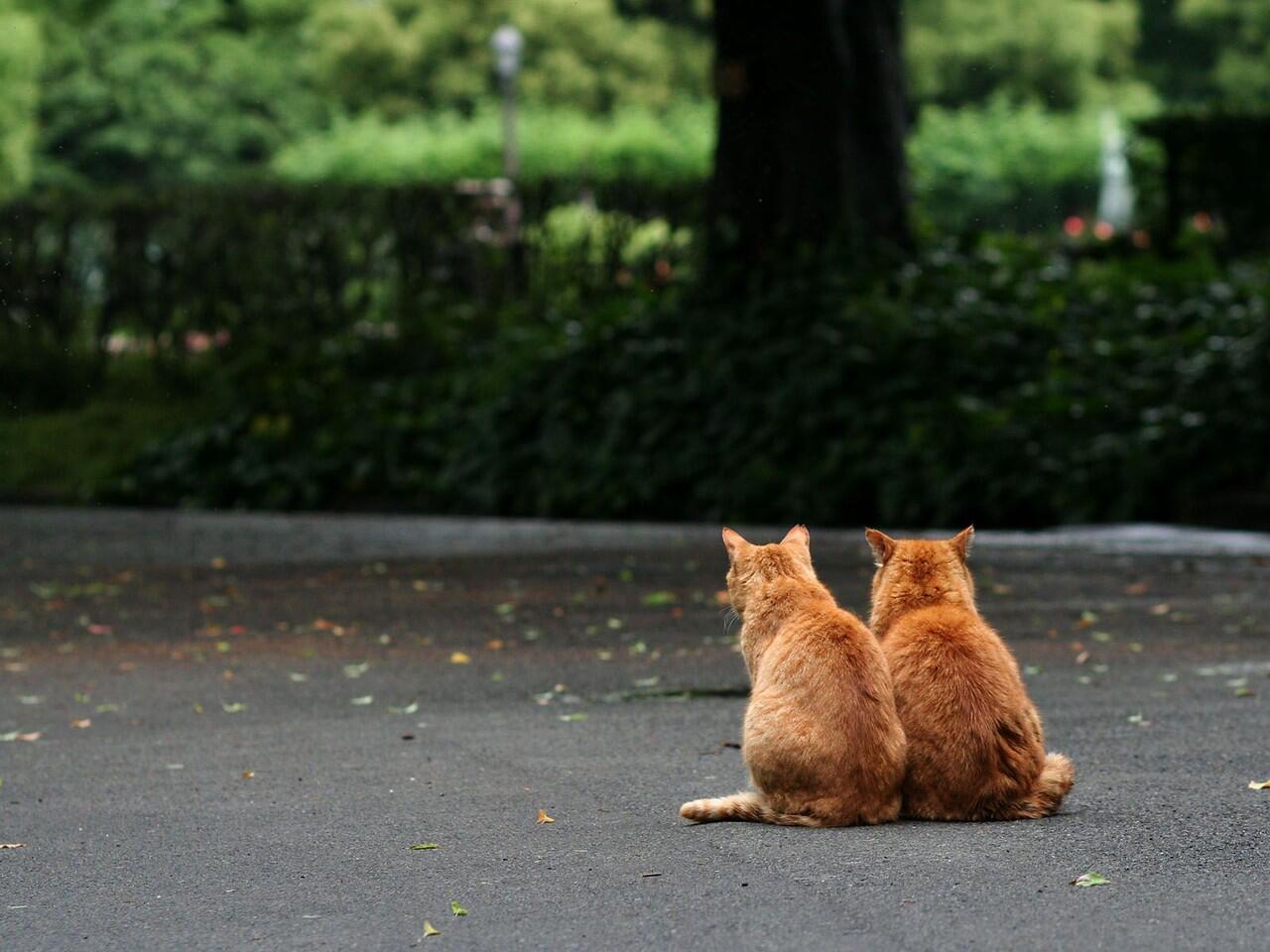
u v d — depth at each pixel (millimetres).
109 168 71438
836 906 7844
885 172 29562
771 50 28359
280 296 34656
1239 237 34125
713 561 21953
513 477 28391
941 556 9719
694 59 72812
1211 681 13766
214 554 23844
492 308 33750
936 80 73312
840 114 28516
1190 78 77250
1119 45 75500
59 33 68562
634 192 34531
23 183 63625
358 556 23328
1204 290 28781
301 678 14898
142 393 35438
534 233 34688
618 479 27344
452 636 16938
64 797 10852
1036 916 7660
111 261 35594
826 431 26344
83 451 32750
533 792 10570
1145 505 24453
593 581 20438
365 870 8922
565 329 30484
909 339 26453
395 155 63438
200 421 32344
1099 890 8023
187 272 35156
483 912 8070
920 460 25188
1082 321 28125
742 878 8305
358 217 34500
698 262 29219
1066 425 25219
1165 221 34812
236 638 17125
